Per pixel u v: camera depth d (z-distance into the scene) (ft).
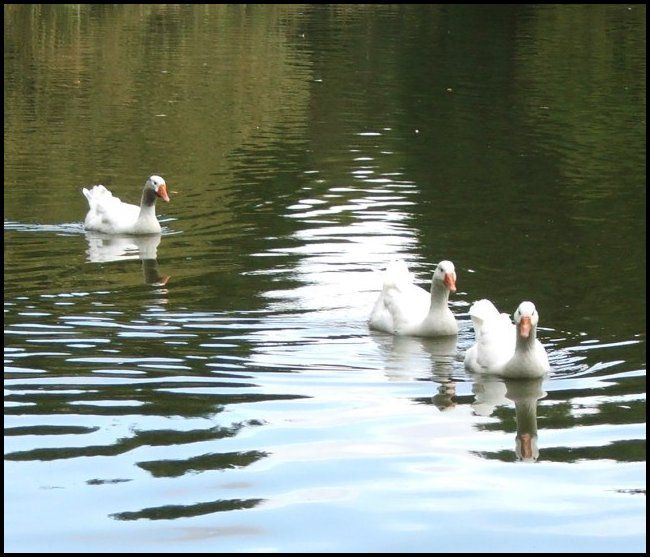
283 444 38.34
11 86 123.03
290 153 94.48
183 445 38.17
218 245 67.51
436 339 51.78
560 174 87.35
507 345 47.44
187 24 172.55
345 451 37.81
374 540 31.60
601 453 37.78
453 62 145.18
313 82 129.49
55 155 92.63
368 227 71.41
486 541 31.63
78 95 118.93
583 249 66.08
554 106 117.19
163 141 98.53
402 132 103.71
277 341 50.34
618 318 53.47
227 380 44.93
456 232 70.18
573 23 181.27
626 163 91.40
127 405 41.93
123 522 32.53
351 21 182.50
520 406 42.55
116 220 70.95
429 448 38.19
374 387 44.65
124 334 50.67
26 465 36.45
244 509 33.35
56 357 47.39
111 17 175.22
